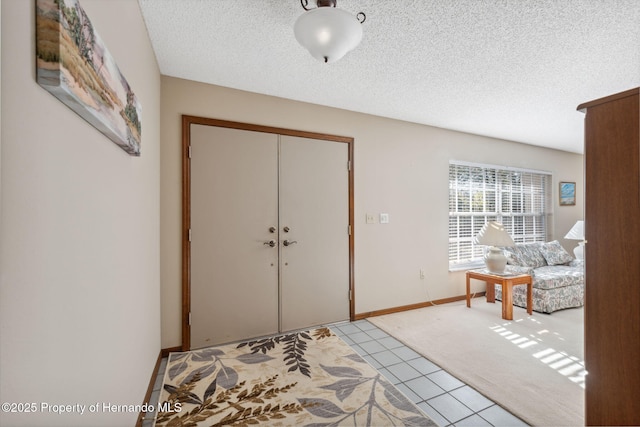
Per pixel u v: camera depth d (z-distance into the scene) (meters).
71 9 0.66
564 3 1.56
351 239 3.11
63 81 0.63
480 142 4.03
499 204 4.26
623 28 1.76
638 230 1.18
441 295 3.70
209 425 1.53
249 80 2.47
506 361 2.21
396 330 2.82
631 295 1.20
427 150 3.62
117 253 1.15
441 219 3.71
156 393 1.81
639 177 1.18
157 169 2.17
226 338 2.53
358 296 3.16
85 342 0.85
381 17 1.69
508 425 1.55
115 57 1.13
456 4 1.58
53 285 0.68
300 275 2.86
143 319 1.64
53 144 0.67
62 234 0.72
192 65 2.23
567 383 1.92
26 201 0.57
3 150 0.51
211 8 1.62
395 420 1.57
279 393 1.80
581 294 3.52
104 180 1.01
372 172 3.26
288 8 1.62
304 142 2.89
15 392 0.54
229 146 2.58
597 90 2.63
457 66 2.24
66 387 0.73
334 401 1.72
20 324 0.56
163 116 2.37
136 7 1.49
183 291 2.39
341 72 2.34
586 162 1.35
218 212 2.53
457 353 2.34
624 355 1.22
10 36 0.52
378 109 3.11
